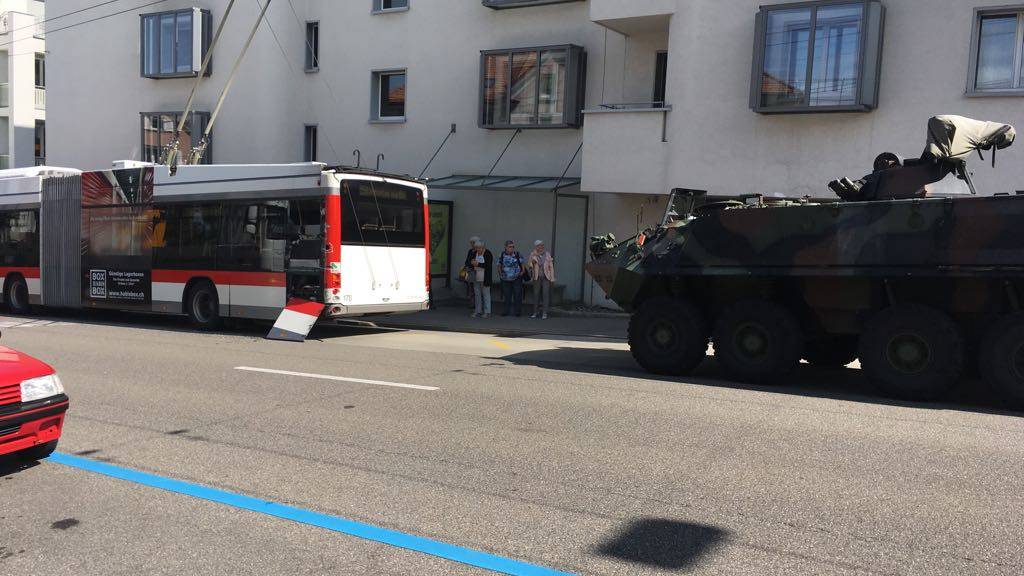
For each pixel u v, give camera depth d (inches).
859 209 348.2
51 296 713.6
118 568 170.9
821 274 357.4
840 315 370.3
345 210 547.5
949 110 567.8
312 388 365.1
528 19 794.8
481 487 222.2
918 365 339.3
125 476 233.5
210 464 245.0
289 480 229.3
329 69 914.7
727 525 193.5
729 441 271.0
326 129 919.7
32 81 1445.6
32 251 730.8
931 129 364.2
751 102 613.6
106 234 669.3
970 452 258.8
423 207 603.2
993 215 319.3
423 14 854.5
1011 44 554.9
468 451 258.2
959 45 563.5
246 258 583.2
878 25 575.8
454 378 393.4
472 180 795.4
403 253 587.2
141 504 209.9
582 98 770.2
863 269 346.6
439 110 849.5
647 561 172.9
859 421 302.2
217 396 346.6
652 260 410.0
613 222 754.2
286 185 561.6
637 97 742.5
